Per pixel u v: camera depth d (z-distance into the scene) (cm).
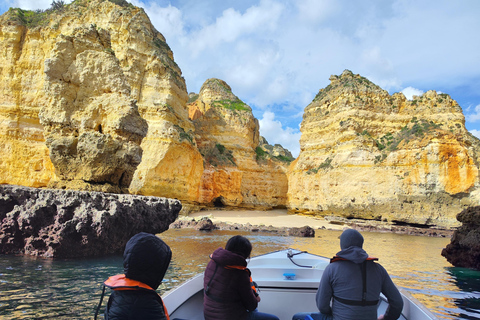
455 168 3788
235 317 420
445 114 4409
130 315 274
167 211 1468
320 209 4725
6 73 2338
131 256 293
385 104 4838
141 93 3966
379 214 4041
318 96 5778
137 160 1539
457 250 1483
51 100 1534
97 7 4031
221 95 7050
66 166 1460
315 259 744
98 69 1620
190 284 562
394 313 412
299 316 498
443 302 866
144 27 4103
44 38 2398
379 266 417
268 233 2819
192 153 4291
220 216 4322
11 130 2239
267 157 6450
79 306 683
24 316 615
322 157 5062
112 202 1206
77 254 1133
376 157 4278
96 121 1552
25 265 1001
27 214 1120
